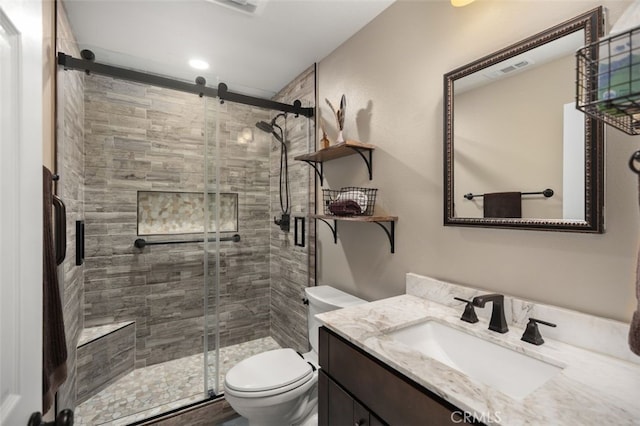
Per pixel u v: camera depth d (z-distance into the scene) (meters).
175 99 2.45
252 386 1.45
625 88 0.56
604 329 0.89
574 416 0.63
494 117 1.17
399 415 0.85
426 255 1.46
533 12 1.07
